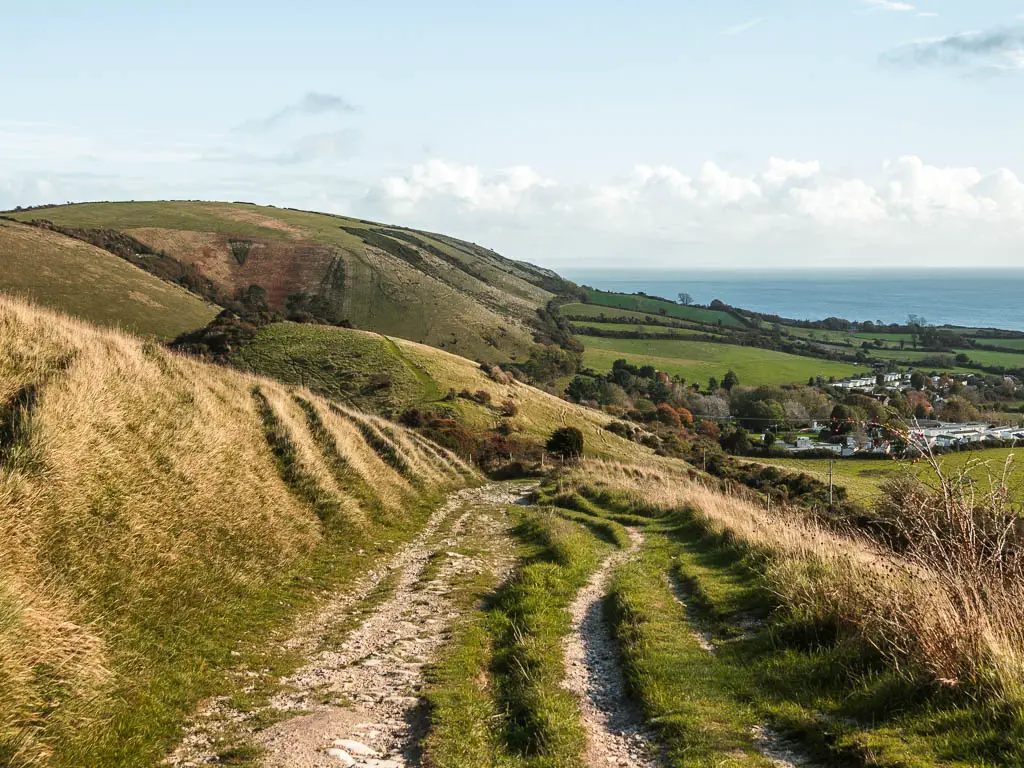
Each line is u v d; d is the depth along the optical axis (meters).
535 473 46.75
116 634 8.16
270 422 19.97
